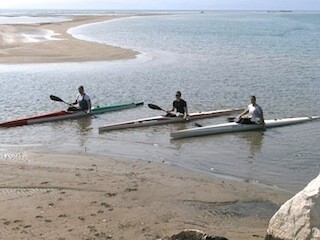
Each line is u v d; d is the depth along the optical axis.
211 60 34.22
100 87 22.91
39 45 40.53
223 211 8.50
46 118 16.03
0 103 19.03
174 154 12.34
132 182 9.85
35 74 26.58
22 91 21.61
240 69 29.38
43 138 13.91
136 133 14.68
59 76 25.97
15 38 48.19
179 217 8.12
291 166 11.35
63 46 40.25
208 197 9.16
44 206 8.34
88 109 17.12
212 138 14.10
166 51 40.44
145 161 11.57
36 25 74.62
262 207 8.73
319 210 6.07
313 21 118.69
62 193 9.04
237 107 18.64
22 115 17.05
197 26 85.81
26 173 10.23
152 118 15.90
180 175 10.50
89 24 88.62
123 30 70.62
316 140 13.79
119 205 8.53
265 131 14.93
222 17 148.75
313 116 16.91
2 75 26.08
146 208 8.45
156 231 7.42
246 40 53.28
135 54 36.91
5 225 7.46
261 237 7.29
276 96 20.80
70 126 15.55
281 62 33.28
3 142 13.37
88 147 12.92
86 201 8.66
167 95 21.03
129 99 20.20
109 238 7.07
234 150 12.78
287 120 15.98
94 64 31.23
